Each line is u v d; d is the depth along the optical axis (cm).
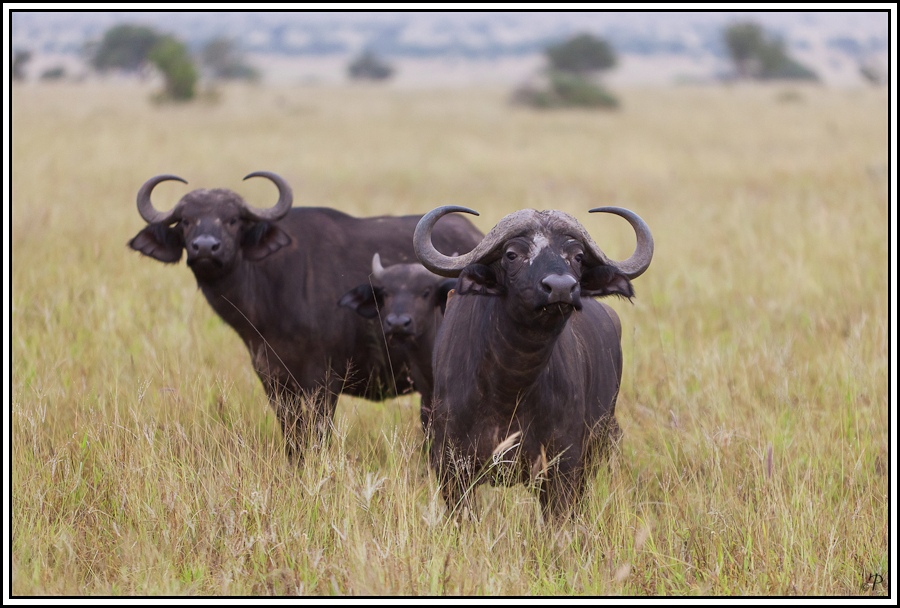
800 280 3209
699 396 2245
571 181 6469
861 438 2092
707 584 1611
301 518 1712
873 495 1855
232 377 2414
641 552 1661
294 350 2261
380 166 7375
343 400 2494
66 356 2503
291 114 14425
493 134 10812
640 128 11650
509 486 1730
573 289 1429
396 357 2269
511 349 1570
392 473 1767
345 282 2294
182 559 1658
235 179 6362
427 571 1563
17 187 4819
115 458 1856
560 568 1650
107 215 4322
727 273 3362
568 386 1669
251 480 1745
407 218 2462
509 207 5294
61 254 3447
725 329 2889
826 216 3919
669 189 5881
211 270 2148
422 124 12431
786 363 2306
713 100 18500
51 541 1677
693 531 1738
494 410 1656
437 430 1744
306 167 7194
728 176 6375
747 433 1998
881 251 3434
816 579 1579
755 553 1647
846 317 2848
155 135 9231
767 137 9744
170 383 2189
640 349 2652
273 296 2234
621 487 1783
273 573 1570
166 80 16425
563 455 1694
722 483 1805
